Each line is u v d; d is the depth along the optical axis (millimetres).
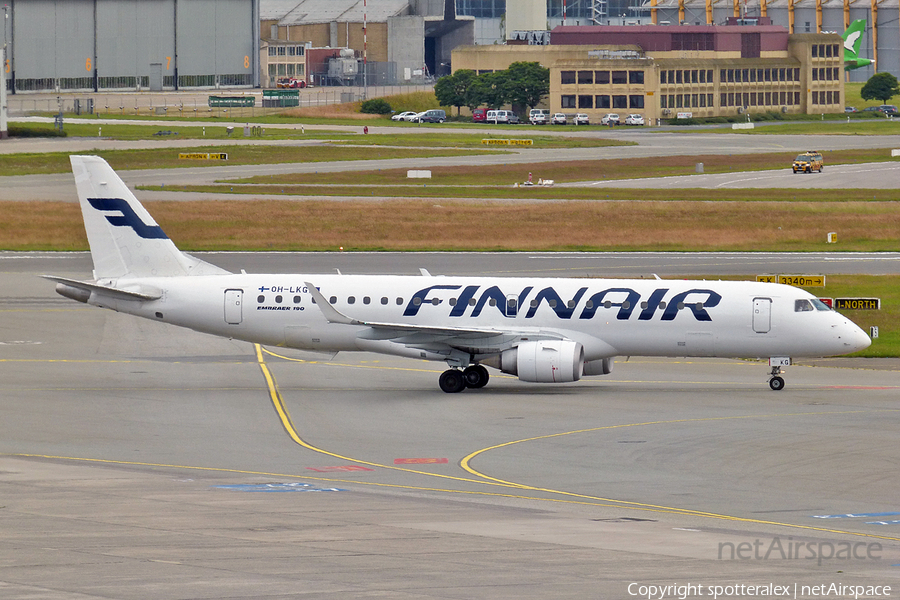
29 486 117812
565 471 131000
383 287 195375
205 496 113000
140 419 165375
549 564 82688
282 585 74750
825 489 121375
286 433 155875
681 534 96375
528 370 184250
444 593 73312
